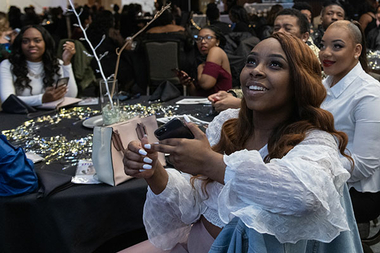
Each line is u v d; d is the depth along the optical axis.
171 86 2.99
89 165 1.66
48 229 1.44
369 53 3.85
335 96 1.79
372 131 1.65
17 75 2.86
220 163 0.91
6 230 1.44
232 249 0.93
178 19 6.05
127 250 1.34
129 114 2.35
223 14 6.94
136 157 0.99
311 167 0.85
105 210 1.46
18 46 2.86
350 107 1.72
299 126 1.00
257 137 1.11
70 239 1.43
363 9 6.07
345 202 1.05
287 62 0.99
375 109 1.66
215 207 1.13
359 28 1.79
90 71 4.24
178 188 1.17
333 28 1.79
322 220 0.88
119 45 4.38
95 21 4.41
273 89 0.99
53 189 1.42
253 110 1.11
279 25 2.53
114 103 2.11
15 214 1.43
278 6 5.32
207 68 3.20
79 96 4.04
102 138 1.48
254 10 6.75
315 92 0.99
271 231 0.85
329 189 0.85
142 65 4.32
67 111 2.71
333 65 1.78
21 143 2.03
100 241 1.49
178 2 7.71
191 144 0.92
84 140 2.03
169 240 1.29
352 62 1.78
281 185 0.83
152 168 1.02
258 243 0.88
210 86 3.21
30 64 2.92
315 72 1.02
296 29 2.49
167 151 0.93
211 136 1.29
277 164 0.87
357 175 1.67
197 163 0.92
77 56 4.16
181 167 0.94
